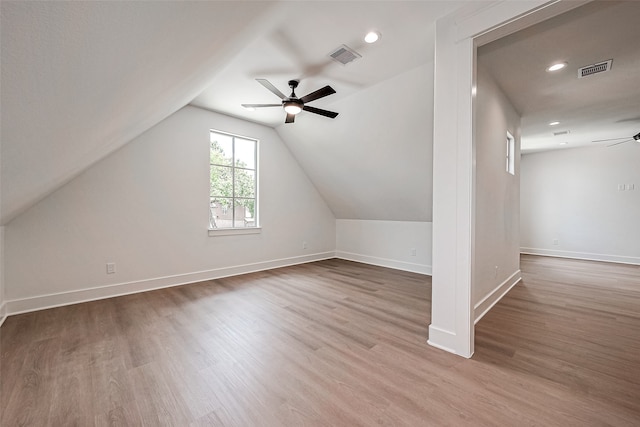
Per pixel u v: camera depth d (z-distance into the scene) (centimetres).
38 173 157
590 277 425
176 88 193
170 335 228
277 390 160
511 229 368
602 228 564
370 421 136
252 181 467
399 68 273
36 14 49
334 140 422
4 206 182
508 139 367
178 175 373
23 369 178
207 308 290
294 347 210
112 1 58
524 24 171
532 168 650
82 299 305
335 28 212
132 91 129
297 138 468
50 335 225
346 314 276
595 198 572
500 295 324
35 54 59
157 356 196
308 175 538
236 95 344
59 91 82
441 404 148
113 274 324
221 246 420
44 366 182
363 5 188
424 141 341
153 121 291
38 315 266
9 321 251
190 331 236
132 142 335
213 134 421
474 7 182
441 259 206
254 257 462
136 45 86
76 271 301
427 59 257
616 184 549
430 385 164
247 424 134
